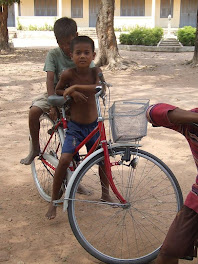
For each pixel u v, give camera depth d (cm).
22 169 497
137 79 1272
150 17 3659
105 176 344
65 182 340
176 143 606
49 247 330
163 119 225
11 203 407
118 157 504
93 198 406
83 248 328
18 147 588
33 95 1016
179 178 470
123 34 2748
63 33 343
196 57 1535
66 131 334
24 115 788
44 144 439
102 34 1508
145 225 362
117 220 370
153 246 329
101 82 295
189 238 233
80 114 328
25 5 3728
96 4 3731
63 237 344
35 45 2800
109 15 1488
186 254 238
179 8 3678
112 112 282
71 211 301
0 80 1255
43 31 3472
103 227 358
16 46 2675
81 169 302
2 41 2200
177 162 524
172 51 2488
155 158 311
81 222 366
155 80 1248
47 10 3756
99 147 322
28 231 354
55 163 367
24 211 390
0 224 365
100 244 332
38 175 469
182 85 1144
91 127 336
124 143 308
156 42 2619
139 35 2652
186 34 2627
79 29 3541
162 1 3675
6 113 805
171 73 1380
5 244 333
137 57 2016
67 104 330
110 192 393
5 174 482
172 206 395
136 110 279
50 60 360
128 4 3709
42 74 1393
